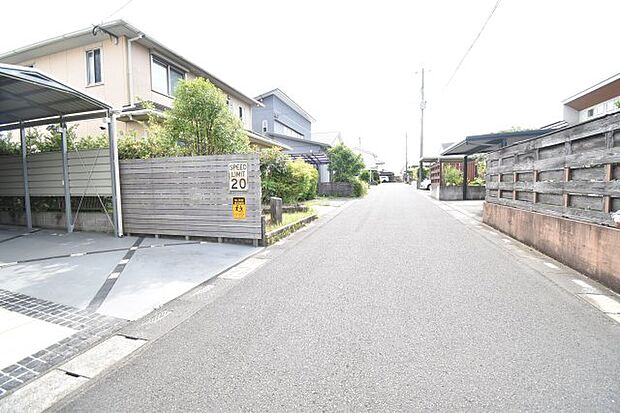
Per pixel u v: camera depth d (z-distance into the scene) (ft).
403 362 7.98
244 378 7.54
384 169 237.66
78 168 25.32
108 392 7.22
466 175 55.72
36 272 15.72
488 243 21.20
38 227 28.22
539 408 6.36
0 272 15.74
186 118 24.18
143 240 22.80
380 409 6.43
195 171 22.07
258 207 20.81
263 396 6.91
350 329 9.71
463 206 44.93
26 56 38.93
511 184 23.31
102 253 19.25
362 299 12.01
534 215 19.36
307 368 7.84
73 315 11.12
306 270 15.84
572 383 7.07
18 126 26.99
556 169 17.08
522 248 19.76
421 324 9.93
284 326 10.03
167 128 25.03
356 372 7.64
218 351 8.72
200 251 19.67
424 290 12.79
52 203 27.50
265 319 10.55
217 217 21.85
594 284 13.20
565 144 16.20
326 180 83.92
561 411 6.27
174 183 22.63
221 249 20.18
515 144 22.45
